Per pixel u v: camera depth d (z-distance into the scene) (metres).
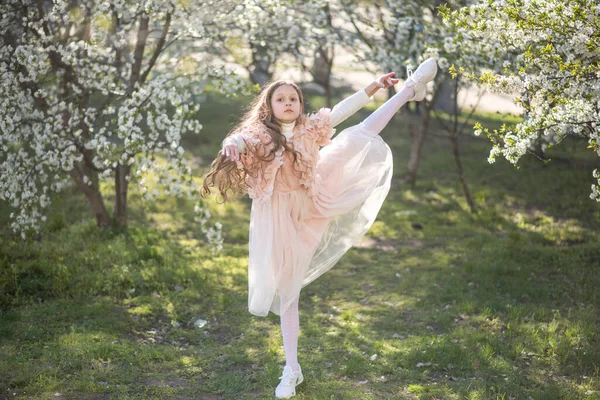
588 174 9.62
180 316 5.16
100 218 6.90
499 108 14.44
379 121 4.09
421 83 4.11
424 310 5.37
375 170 4.12
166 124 6.09
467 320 5.12
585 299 5.46
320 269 4.07
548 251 6.64
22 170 5.80
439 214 8.27
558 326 4.91
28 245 6.12
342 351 4.55
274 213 3.80
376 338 4.80
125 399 3.72
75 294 5.30
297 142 3.76
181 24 6.42
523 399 3.85
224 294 5.64
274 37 7.34
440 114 12.92
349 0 7.66
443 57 6.35
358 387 4.00
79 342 4.45
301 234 3.90
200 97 13.05
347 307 5.50
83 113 6.26
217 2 6.31
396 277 6.21
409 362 4.32
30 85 5.96
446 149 11.43
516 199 8.81
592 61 4.16
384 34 7.98
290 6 6.82
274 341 4.71
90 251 6.16
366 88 3.97
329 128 3.81
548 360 4.35
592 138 3.92
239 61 7.17
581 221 7.92
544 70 4.17
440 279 6.09
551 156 10.48
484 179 9.70
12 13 5.80
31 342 4.43
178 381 4.05
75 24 6.20
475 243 7.09
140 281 5.62
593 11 3.93
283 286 3.82
